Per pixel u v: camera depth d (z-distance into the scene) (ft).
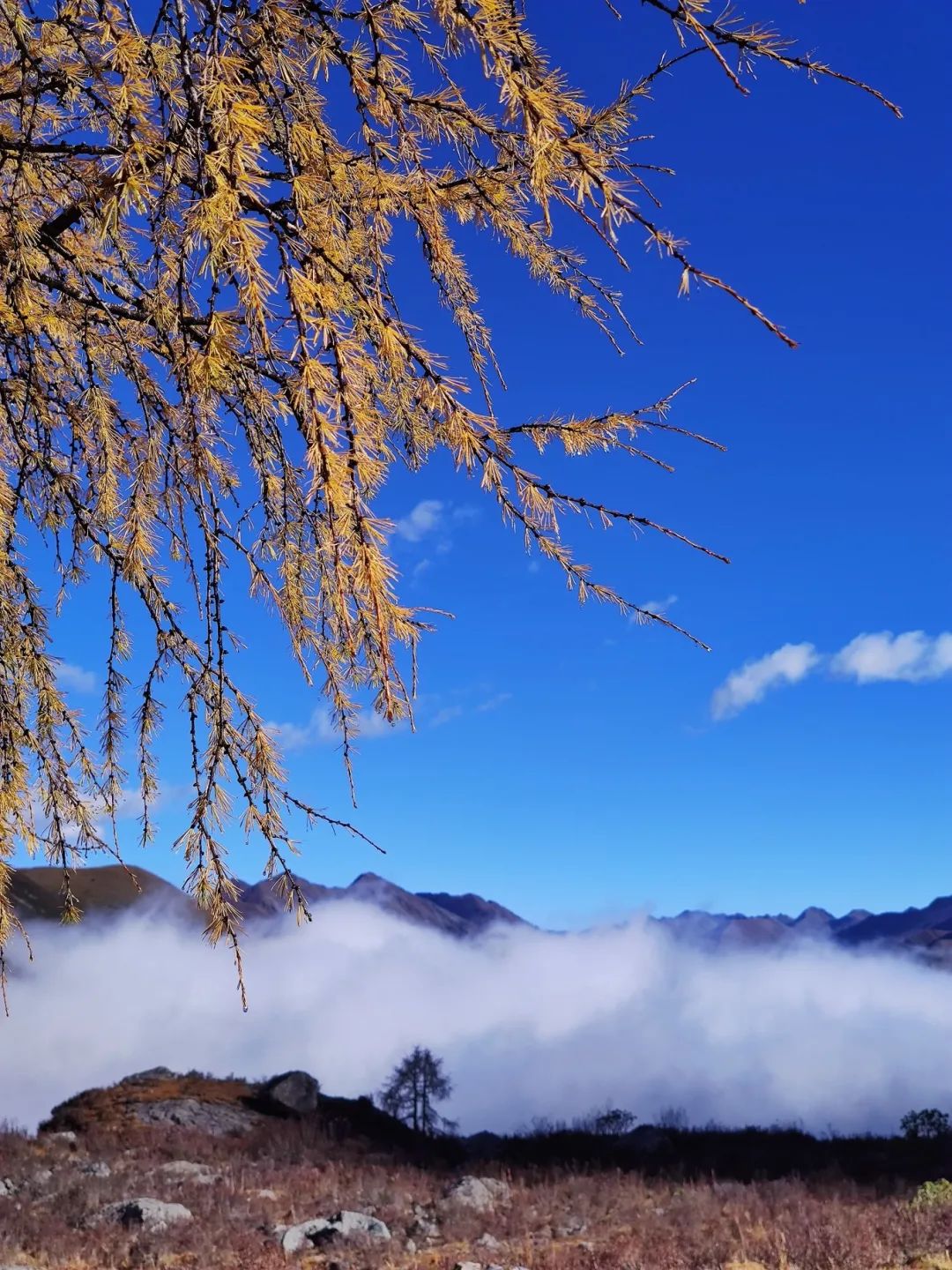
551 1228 32.68
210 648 5.65
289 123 5.38
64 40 6.33
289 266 5.15
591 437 5.89
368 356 5.64
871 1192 38.60
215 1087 62.64
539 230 6.52
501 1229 32.14
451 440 5.90
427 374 5.36
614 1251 27.32
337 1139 54.80
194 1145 49.29
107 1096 59.88
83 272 6.52
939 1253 24.04
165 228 6.05
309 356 4.68
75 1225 31.73
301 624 6.70
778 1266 24.77
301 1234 30.09
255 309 4.49
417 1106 97.25
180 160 4.84
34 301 6.86
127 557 6.25
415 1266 27.40
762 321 4.42
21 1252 28.35
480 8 4.84
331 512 4.77
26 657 7.14
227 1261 27.71
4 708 6.75
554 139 4.71
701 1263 25.27
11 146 5.97
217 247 4.41
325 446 4.58
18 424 7.13
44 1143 48.70
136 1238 29.58
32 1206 34.22
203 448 5.53
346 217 6.12
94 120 6.50
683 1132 59.72
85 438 7.86
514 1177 44.57
